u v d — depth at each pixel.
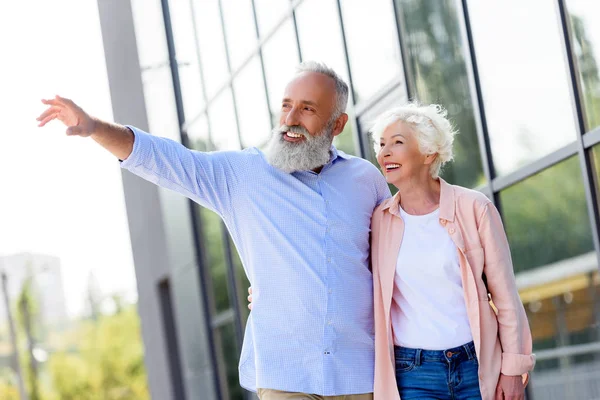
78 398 55.22
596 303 6.02
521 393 3.74
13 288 62.50
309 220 3.88
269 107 9.67
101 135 3.64
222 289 12.28
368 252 4.00
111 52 15.53
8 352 59.09
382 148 3.85
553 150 5.52
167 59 13.40
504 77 5.87
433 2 6.38
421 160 3.81
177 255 13.91
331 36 7.84
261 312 3.90
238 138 10.96
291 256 3.87
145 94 14.29
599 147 5.17
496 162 6.05
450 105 6.38
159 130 14.05
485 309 3.74
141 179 15.03
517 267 6.14
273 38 9.33
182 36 12.91
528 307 6.39
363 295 3.91
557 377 6.45
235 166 3.96
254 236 3.92
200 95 12.41
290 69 8.91
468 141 6.30
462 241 3.74
